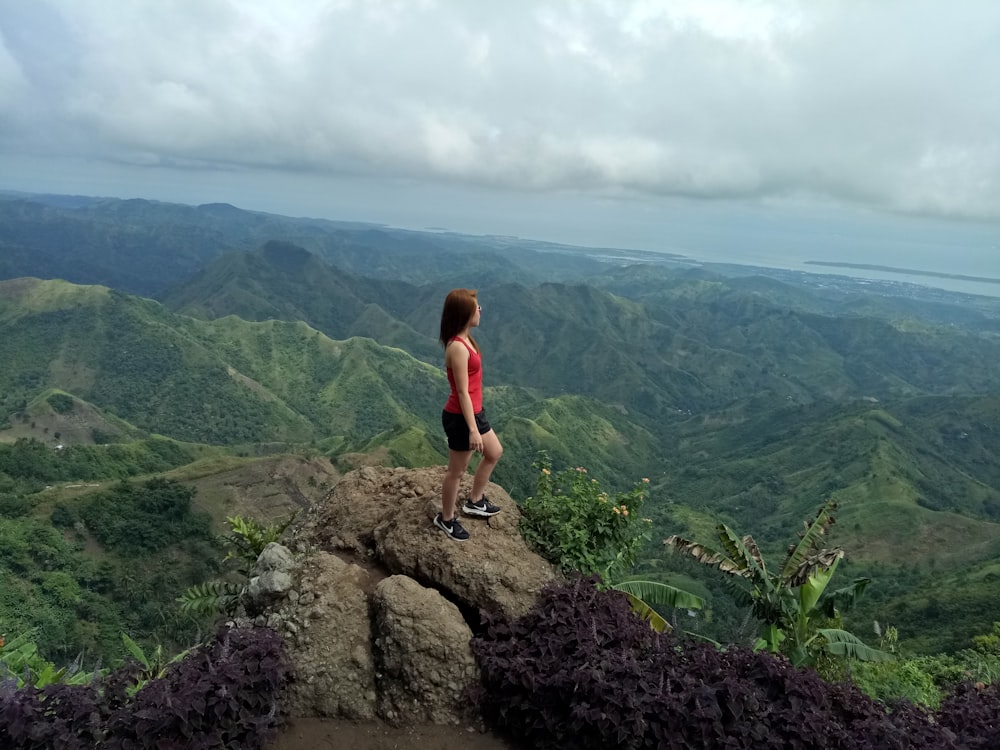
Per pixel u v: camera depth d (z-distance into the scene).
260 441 145.88
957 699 5.23
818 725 4.03
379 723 4.33
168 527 57.94
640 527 5.87
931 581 55.25
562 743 4.02
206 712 3.77
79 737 3.61
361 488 6.34
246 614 5.15
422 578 5.13
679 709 3.85
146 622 46.81
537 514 5.66
